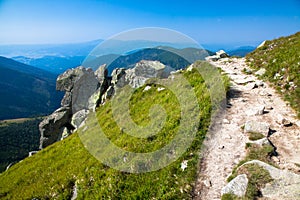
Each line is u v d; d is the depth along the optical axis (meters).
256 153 10.01
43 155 24.05
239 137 11.60
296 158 9.70
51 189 15.43
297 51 20.58
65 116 35.03
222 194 8.29
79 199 12.55
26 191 17.09
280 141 11.07
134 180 11.35
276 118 13.20
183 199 9.00
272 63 21.38
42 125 34.41
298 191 7.47
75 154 19.42
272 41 31.22
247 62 26.92
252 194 7.80
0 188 19.92
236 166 9.56
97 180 13.00
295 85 16.39
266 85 18.41
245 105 15.09
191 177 9.77
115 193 11.10
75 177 15.12
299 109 13.75
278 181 8.05
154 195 9.99
